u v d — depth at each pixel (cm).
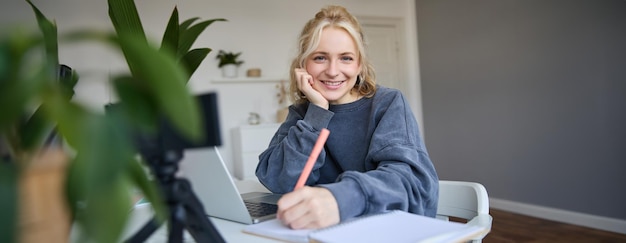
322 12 113
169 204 44
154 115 27
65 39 26
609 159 283
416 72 456
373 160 93
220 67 377
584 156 298
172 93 24
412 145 90
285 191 101
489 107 371
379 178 75
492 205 374
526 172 342
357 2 430
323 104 108
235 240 64
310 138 101
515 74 345
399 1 452
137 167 28
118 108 26
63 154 31
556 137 317
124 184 24
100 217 22
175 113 24
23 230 27
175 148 41
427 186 82
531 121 335
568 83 305
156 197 29
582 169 300
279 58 402
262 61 395
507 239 280
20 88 22
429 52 438
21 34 24
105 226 22
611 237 273
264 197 106
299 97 125
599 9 282
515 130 348
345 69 108
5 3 310
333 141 112
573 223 308
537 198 335
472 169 393
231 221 80
